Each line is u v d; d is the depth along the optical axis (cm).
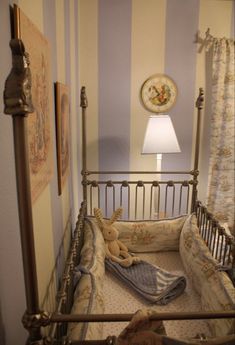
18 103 59
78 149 261
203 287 156
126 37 257
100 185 281
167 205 287
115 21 254
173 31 258
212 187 279
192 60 263
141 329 83
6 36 82
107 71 262
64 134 177
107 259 195
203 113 273
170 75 265
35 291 74
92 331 107
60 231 171
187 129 276
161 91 266
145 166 280
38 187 114
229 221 285
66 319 82
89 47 257
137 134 274
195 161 245
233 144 270
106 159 278
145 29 256
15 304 89
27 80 60
